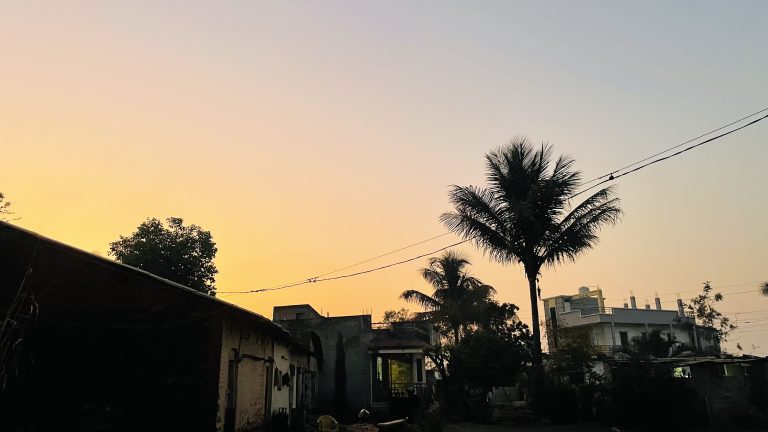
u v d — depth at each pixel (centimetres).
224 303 1282
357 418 2678
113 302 1293
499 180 2480
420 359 3044
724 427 1952
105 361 1253
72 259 1327
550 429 1986
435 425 1994
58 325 1276
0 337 999
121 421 1211
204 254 3200
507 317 2930
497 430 1969
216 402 1217
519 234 2397
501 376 2392
